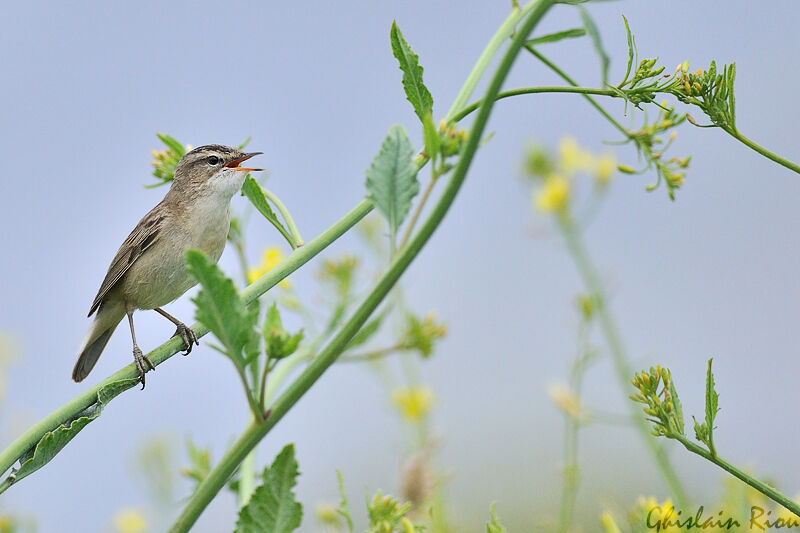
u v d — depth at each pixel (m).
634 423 5.56
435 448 5.58
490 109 3.84
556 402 5.57
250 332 3.54
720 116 5.56
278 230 5.57
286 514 3.87
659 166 5.57
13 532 5.55
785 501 5.28
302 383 3.74
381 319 5.60
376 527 5.09
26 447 5.19
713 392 5.43
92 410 5.48
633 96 5.56
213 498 3.74
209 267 3.44
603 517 5.52
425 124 4.18
